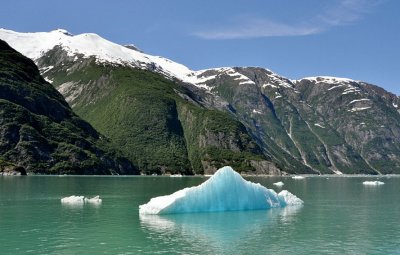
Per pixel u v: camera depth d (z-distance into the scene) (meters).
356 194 106.75
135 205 70.94
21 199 78.50
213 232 46.88
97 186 122.69
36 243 40.81
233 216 58.72
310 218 58.25
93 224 51.19
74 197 76.25
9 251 37.88
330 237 45.12
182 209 61.06
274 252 38.47
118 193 98.25
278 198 71.81
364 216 61.34
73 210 63.59
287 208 69.69
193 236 44.59
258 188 68.19
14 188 104.38
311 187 140.25
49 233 45.53
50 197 82.31
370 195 103.25
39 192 94.19
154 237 43.84
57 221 53.22
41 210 63.31
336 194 106.19
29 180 143.38
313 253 38.28
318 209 69.19
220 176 64.44
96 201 76.56
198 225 50.97
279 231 48.03
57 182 136.25
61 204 71.12
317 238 44.50
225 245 40.78
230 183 64.81
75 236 44.09
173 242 41.72
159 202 61.31
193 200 61.75
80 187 116.25
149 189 113.12
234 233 46.56
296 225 52.22
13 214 59.25
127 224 51.12
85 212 61.59
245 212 63.19
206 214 60.09
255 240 43.22
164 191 105.56
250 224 52.34
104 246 39.78
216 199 63.50
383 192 116.12
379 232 48.12
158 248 39.25
